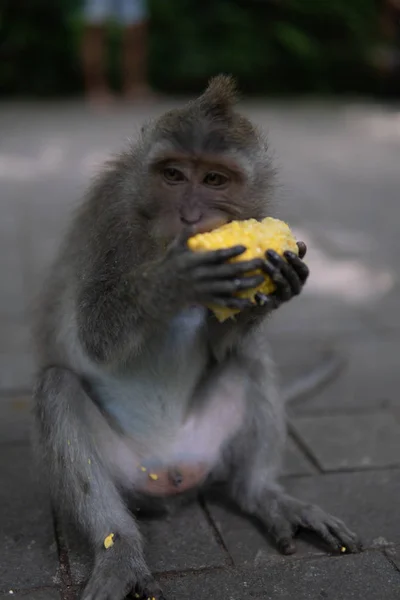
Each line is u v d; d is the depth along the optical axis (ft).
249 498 4.48
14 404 5.16
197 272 3.94
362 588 4.13
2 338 5.71
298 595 4.10
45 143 11.07
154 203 4.21
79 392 4.32
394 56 16.79
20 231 7.54
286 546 4.28
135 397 4.45
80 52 16.19
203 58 16.92
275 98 16.81
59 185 9.02
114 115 13.48
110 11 15.01
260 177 4.26
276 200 4.42
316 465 4.77
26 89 16.58
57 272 4.67
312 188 9.28
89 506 4.23
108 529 4.21
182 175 4.16
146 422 4.46
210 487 4.64
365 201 8.87
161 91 17.02
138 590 4.09
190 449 4.47
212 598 4.09
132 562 4.14
